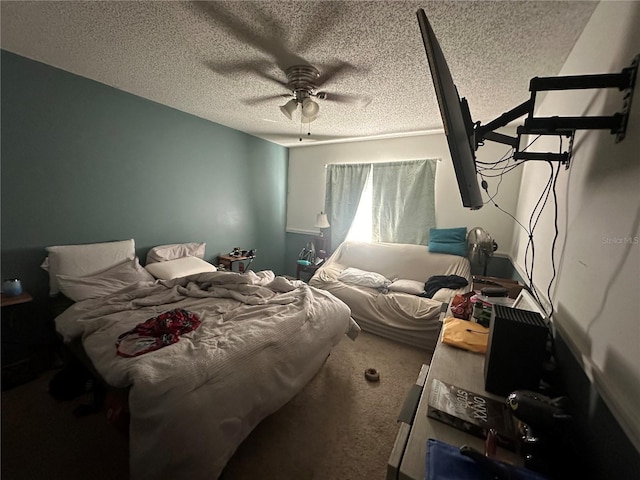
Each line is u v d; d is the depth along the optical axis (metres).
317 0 1.25
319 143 4.22
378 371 2.17
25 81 1.92
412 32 1.45
